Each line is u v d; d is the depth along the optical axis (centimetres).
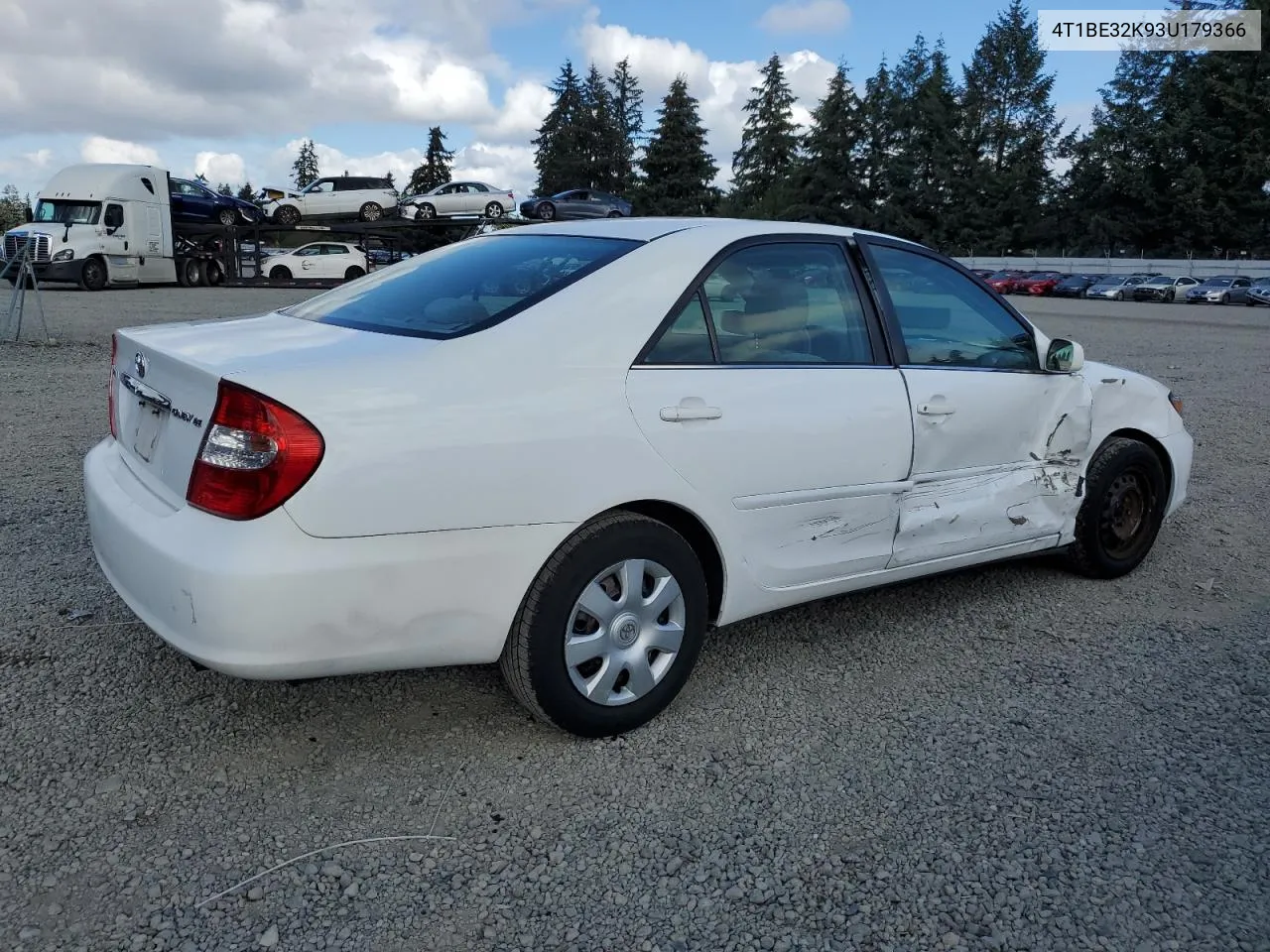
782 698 351
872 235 395
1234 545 555
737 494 327
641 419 303
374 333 305
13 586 418
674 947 227
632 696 315
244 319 365
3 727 306
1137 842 270
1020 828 276
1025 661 389
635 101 9419
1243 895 249
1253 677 379
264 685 341
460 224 3167
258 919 230
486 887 245
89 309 1947
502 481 277
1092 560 477
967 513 402
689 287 326
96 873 243
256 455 253
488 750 308
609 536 299
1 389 920
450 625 279
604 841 265
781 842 267
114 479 314
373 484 259
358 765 296
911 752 315
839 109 7675
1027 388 423
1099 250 7594
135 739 304
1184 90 7175
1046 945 231
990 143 7950
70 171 2695
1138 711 348
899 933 233
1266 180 6844
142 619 278
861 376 364
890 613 438
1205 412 1042
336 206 3422
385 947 223
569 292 308
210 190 3114
